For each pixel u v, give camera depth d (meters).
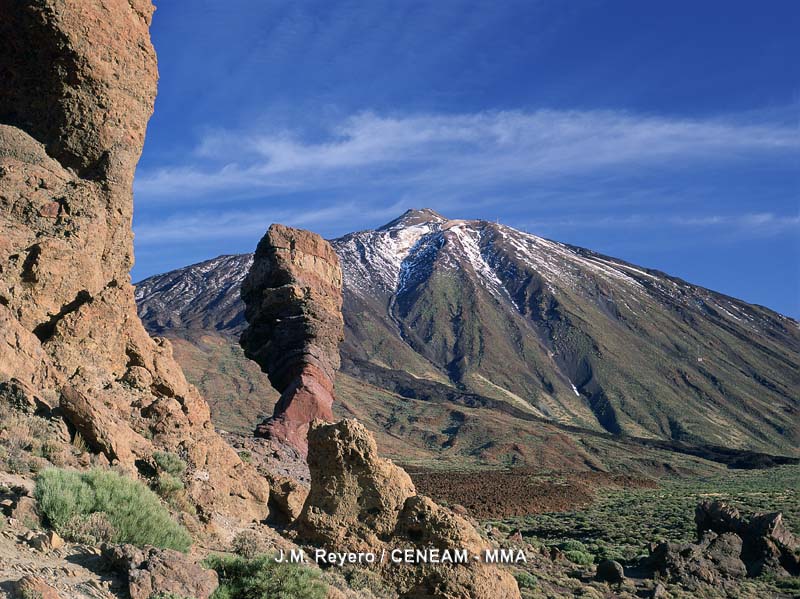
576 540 58.31
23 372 21.62
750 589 40.84
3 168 25.75
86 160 28.06
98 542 15.65
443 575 20.80
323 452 22.34
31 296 23.78
